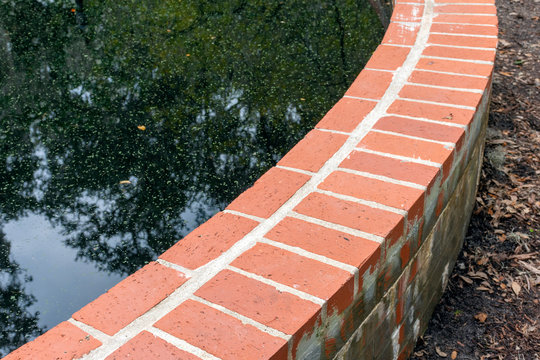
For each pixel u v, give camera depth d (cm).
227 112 327
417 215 160
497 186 295
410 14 288
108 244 239
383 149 178
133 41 414
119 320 120
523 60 415
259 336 114
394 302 168
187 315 121
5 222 251
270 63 383
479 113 210
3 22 447
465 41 252
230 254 138
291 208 154
